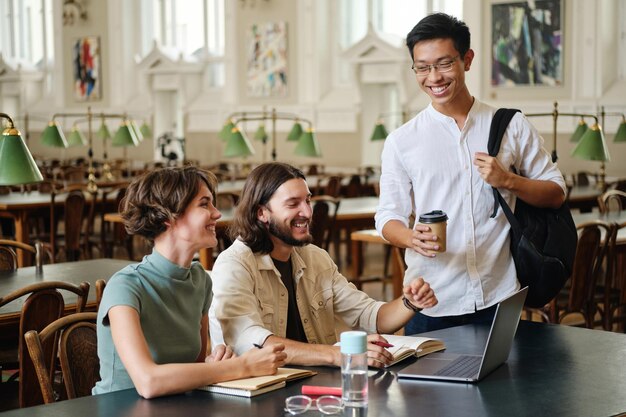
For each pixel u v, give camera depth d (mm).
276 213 2943
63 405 2275
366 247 11531
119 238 8656
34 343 2576
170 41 18078
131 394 2375
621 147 11594
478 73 12852
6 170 3984
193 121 17297
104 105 19156
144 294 2537
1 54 20719
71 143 13172
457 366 2600
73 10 19406
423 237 2928
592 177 11727
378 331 3102
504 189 3162
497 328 2490
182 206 2549
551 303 5336
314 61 15242
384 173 3348
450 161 3201
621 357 2734
